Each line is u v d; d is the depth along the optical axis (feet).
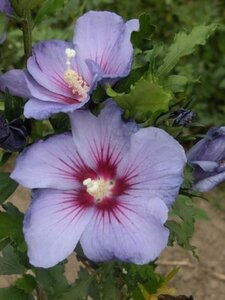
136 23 0.65
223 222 1.75
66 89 0.65
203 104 1.84
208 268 1.65
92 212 0.62
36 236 0.61
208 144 0.66
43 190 0.63
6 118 0.65
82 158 0.63
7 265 0.84
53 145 0.62
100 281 0.76
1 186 0.71
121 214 0.61
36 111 0.61
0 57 1.03
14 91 0.65
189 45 0.70
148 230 0.59
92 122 0.62
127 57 0.64
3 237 0.73
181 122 0.66
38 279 0.79
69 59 0.65
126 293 0.82
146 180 0.61
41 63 0.65
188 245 0.75
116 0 1.91
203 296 1.61
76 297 0.76
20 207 1.71
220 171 0.66
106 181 0.63
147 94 0.60
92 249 0.60
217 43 1.87
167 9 1.93
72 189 0.63
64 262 0.79
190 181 0.64
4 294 0.81
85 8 1.79
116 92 0.62
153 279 0.76
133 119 0.62
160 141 0.60
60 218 0.62
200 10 1.95
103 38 0.66
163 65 0.70
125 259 0.58
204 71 1.86
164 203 0.60
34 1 0.69
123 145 0.62
